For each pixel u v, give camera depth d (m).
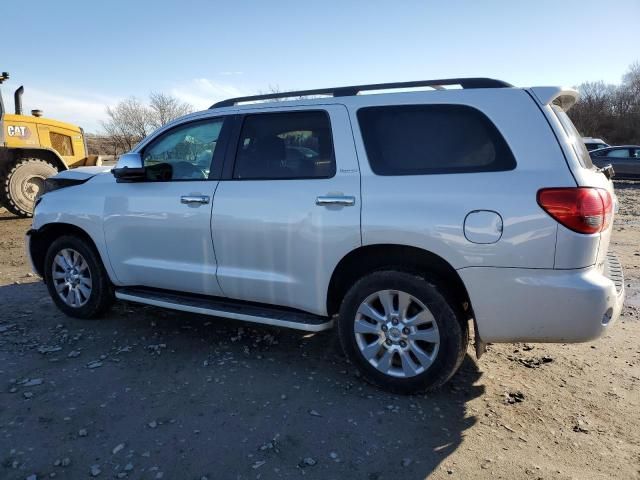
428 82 3.44
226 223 3.79
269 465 2.68
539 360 3.95
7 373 3.67
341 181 3.42
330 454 2.77
